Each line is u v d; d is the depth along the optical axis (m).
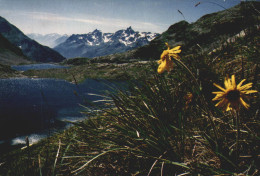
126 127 1.61
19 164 1.79
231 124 1.34
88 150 1.74
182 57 2.25
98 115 1.95
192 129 1.52
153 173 1.25
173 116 1.63
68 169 1.63
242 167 1.04
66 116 9.86
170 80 2.26
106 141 1.58
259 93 1.34
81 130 1.97
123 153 1.44
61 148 1.80
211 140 1.16
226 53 2.49
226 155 1.10
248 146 1.16
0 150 7.46
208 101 1.57
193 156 1.33
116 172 1.40
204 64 2.09
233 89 0.80
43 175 1.50
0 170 1.74
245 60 2.04
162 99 1.81
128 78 2.04
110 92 1.90
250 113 1.32
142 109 1.79
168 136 1.49
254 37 2.46
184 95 1.78
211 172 1.03
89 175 1.49
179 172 1.20
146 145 1.35
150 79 2.11
